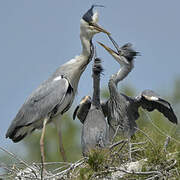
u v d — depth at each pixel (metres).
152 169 10.32
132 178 10.21
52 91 13.07
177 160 10.41
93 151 10.29
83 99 13.24
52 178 10.98
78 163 10.88
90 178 9.89
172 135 12.10
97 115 12.21
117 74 13.62
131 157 11.46
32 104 13.20
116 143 11.38
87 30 13.39
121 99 13.44
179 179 10.03
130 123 13.39
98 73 12.38
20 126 13.30
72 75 13.34
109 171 10.02
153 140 11.30
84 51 13.46
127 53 13.68
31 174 11.10
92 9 13.61
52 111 13.14
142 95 13.11
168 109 13.09
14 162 11.35
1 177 11.00
